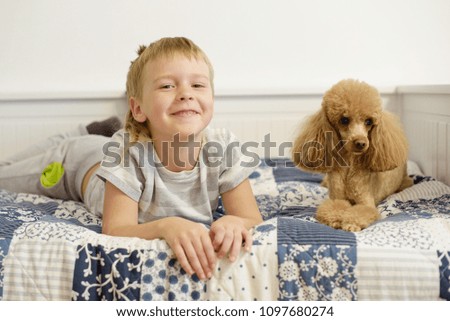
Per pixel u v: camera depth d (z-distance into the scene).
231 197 1.14
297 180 1.63
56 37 2.18
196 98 1.01
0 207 1.18
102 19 2.18
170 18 2.19
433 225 0.96
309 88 2.14
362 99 1.17
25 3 2.15
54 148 1.64
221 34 2.20
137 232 0.95
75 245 0.89
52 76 2.19
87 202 1.38
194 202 1.12
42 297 0.88
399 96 2.11
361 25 2.21
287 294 0.85
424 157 1.80
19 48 2.17
